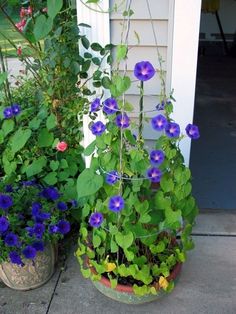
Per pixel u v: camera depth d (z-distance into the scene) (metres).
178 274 1.57
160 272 1.46
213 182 2.41
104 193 1.53
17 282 1.58
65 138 1.98
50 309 1.53
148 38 1.64
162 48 1.65
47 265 1.62
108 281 1.49
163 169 1.39
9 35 2.34
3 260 1.50
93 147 1.50
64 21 1.82
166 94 1.71
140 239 1.48
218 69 5.54
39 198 1.67
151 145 1.82
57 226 1.58
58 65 1.80
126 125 1.34
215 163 2.65
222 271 1.70
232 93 4.34
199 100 4.10
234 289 1.60
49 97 1.92
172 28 1.59
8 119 1.92
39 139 1.89
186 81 1.67
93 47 1.63
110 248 1.50
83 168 1.95
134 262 1.45
